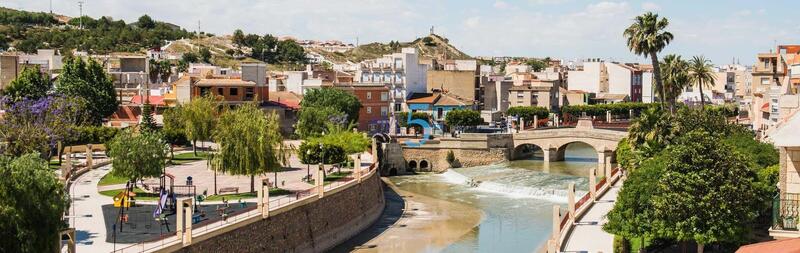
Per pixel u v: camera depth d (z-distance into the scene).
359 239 102.19
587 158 189.88
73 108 134.62
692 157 60.91
